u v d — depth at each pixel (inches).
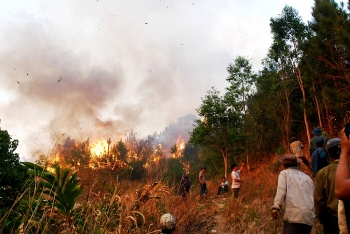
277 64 868.6
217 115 840.3
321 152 208.5
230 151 901.2
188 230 304.5
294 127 952.3
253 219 297.7
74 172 188.5
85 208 191.2
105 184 286.5
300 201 165.0
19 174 204.1
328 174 122.3
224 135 853.2
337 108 516.1
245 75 1010.7
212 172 1051.9
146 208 239.8
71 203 185.0
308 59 576.1
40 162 177.3
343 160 68.8
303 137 867.4
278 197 169.0
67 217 165.8
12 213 180.4
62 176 182.7
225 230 296.4
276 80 892.6
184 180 477.4
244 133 895.1
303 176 171.9
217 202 445.1
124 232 183.3
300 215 163.2
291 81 853.8
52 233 166.1
